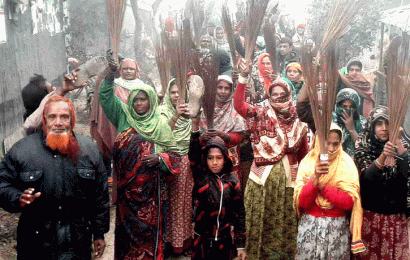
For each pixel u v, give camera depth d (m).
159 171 4.70
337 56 3.61
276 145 4.65
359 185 3.94
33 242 3.56
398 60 3.78
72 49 14.76
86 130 10.65
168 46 4.54
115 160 4.74
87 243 3.71
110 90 4.68
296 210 4.04
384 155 3.84
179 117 5.14
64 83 4.23
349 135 5.52
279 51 8.45
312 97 3.63
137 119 4.66
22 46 9.98
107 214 3.82
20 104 9.73
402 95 3.76
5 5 9.05
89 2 14.91
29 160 3.53
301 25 11.95
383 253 4.03
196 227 4.19
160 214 4.71
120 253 4.73
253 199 4.73
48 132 3.56
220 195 4.10
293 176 4.69
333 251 3.94
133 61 6.68
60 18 13.84
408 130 7.52
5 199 3.44
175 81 4.95
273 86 4.67
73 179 3.59
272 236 4.73
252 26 4.67
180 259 5.26
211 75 4.29
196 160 4.19
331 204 3.89
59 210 3.57
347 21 3.86
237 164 5.50
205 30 7.77
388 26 11.01
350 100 5.45
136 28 13.16
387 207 3.98
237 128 5.41
